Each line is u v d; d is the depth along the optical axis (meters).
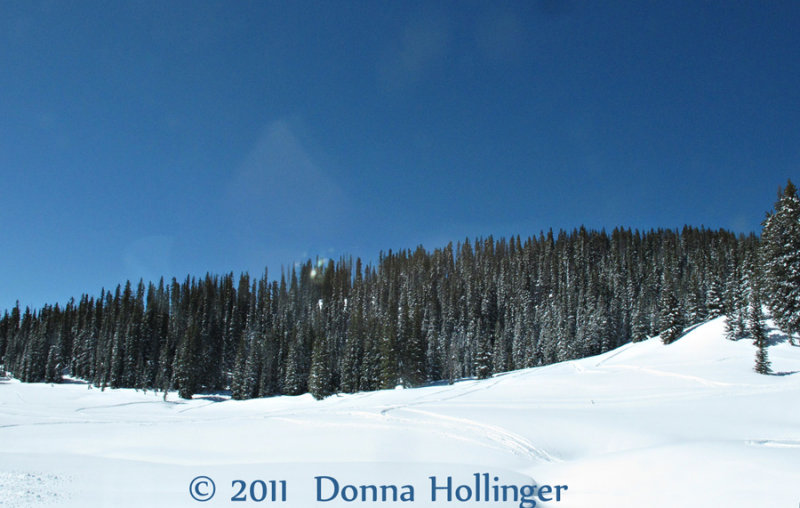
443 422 31.83
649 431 26.45
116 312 124.25
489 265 148.00
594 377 53.75
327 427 32.31
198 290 135.75
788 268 51.25
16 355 127.44
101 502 14.67
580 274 123.31
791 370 45.25
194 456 24.27
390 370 75.25
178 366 91.38
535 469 20.47
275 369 96.56
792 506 11.81
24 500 14.41
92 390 95.75
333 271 158.12
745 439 22.70
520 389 51.06
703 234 151.38
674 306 68.81
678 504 13.10
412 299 123.75
